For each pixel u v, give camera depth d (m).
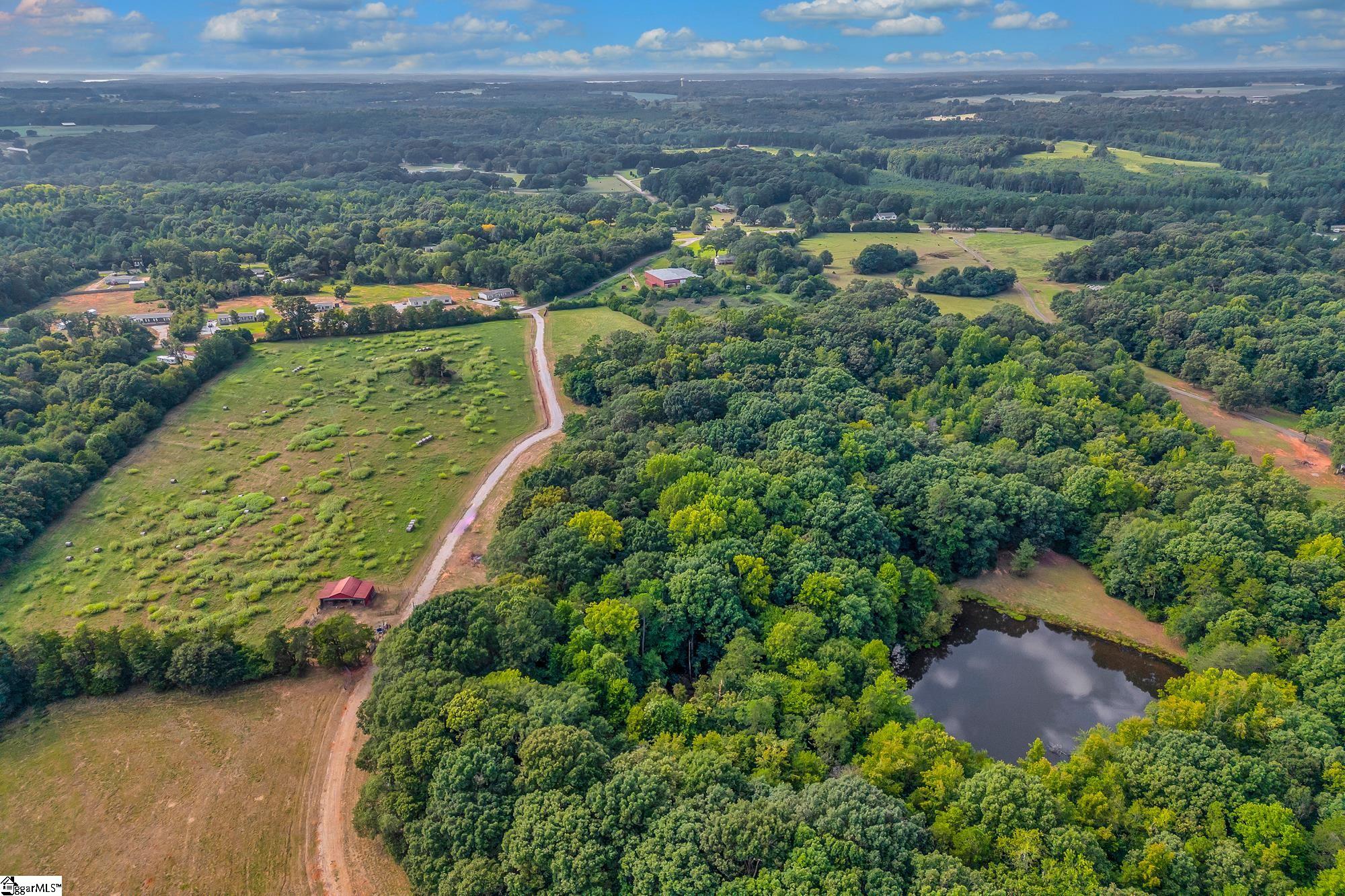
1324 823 82.50
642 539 132.38
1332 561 124.00
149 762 102.06
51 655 112.19
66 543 152.62
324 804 96.00
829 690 106.56
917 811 86.19
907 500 152.25
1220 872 78.50
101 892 86.06
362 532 154.38
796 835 76.25
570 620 113.25
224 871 87.94
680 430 173.75
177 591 139.12
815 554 130.50
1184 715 98.31
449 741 87.50
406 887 84.88
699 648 119.12
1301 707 101.38
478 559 146.62
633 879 74.12
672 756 89.19
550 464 158.25
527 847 76.44
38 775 100.81
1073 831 79.56
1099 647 133.12
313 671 117.12
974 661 130.00
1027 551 146.50
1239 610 122.00
